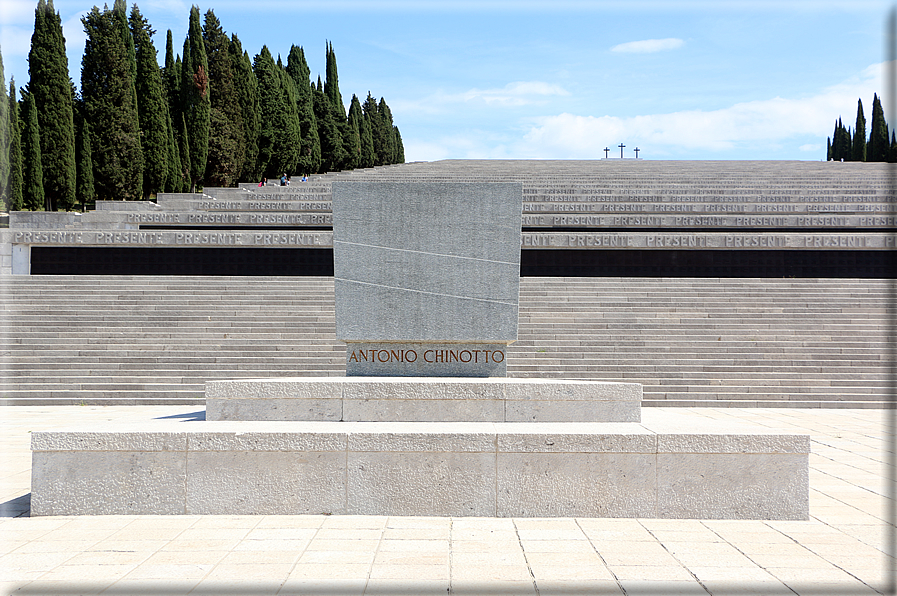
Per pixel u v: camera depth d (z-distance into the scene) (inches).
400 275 357.7
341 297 357.1
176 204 1218.6
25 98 1341.0
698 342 663.8
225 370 607.5
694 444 261.0
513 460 260.8
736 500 260.2
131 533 237.1
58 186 1393.9
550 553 220.2
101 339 645.3
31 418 493.0
